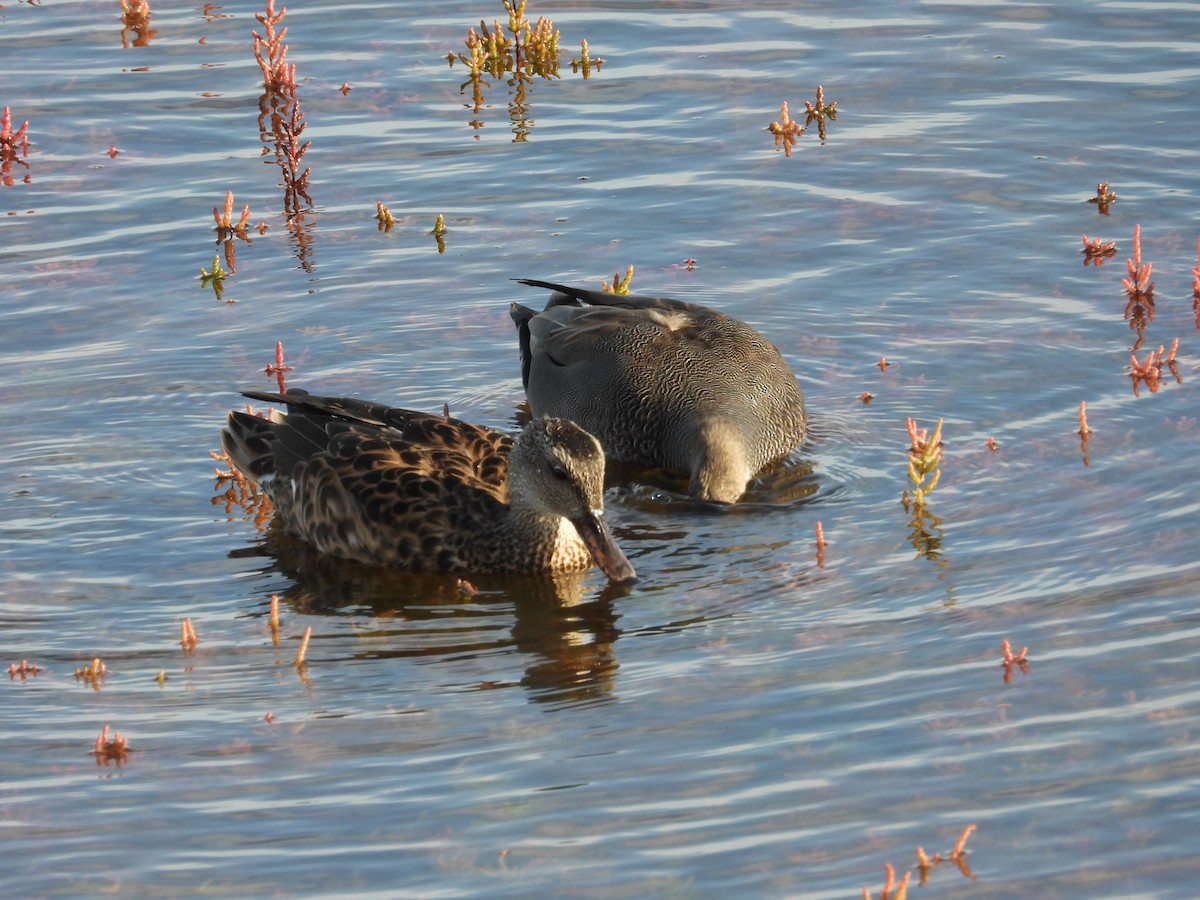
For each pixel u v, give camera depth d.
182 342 17.09
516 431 16.20
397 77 22.94
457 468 14.43
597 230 19.22
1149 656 11.39
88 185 20.22
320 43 24.00
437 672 12.00
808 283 18.03
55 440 15.48
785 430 15.53
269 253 18.81
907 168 20.16
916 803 9.91
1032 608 12.23
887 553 13.37
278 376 16.55
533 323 16.86
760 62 22.97
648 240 18.97
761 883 9.26
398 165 20.72
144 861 9.72
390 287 18.17
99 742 10.92
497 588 13.53
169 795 10.39
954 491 14.27
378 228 19.34
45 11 25.06
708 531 14.20
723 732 10.84
